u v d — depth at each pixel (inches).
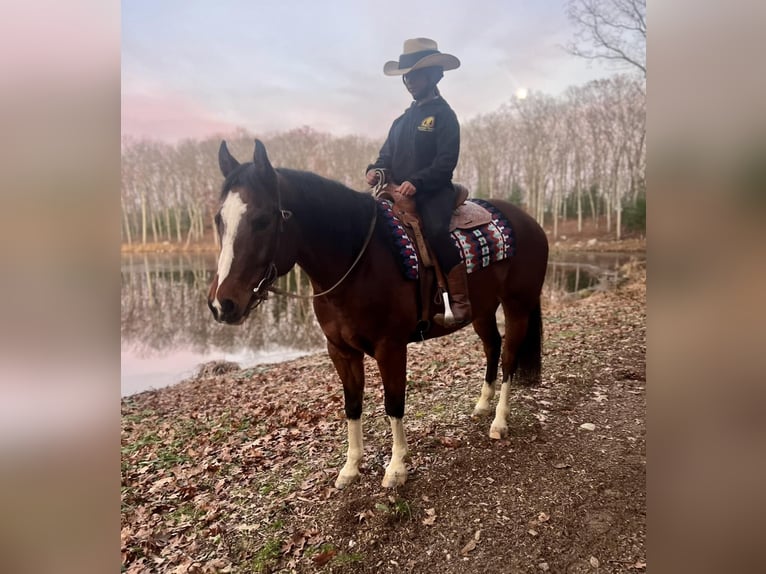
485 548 82.6
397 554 83.7
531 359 128.0
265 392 217.8
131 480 126.6
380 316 93.0
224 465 126.5
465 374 174.4
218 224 76.4
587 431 118.0
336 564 82.9
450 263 97.9
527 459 106.5
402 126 108.3
